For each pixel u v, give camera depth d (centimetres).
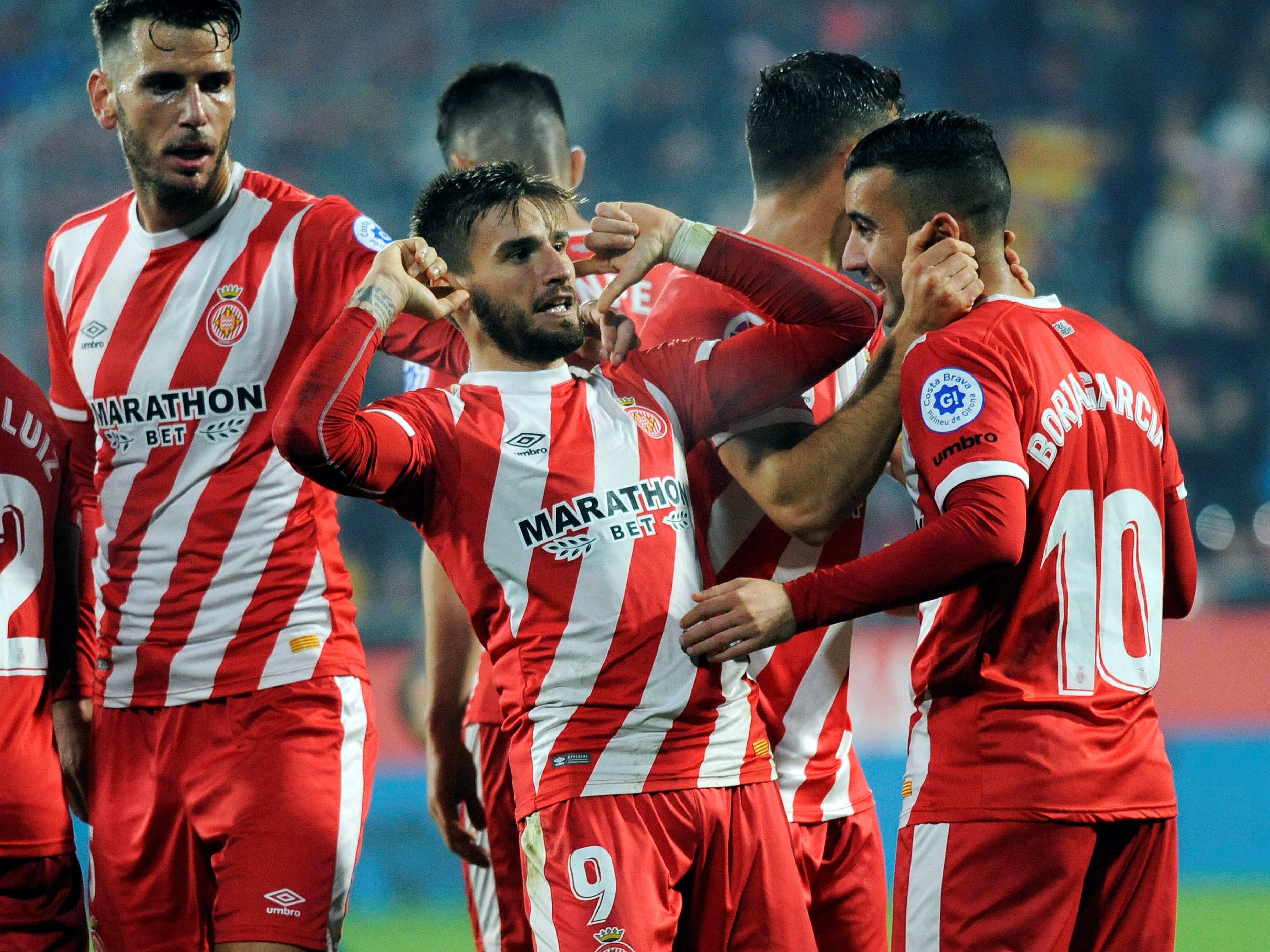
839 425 1157
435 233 1164
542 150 1650
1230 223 4772
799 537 1184
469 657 1507
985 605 1084
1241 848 2855
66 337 1323
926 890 1098
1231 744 2884
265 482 1259
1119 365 1135
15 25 4503
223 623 1252
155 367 1261
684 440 1201
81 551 1327
